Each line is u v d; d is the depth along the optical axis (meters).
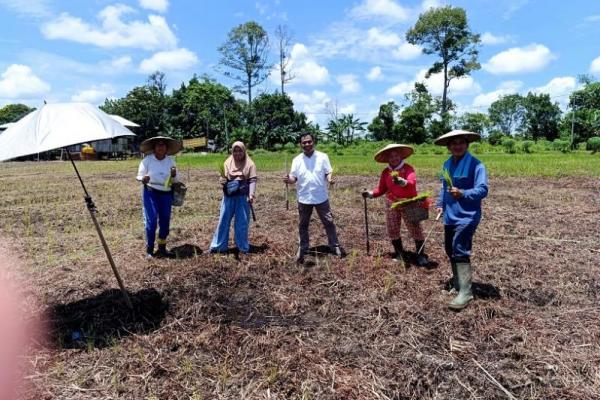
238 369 3.52
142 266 5.82
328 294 4.91
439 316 4.31
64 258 6.51
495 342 3.82
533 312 4.42
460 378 3.35
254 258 6.13
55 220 9.80
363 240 7.27
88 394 3.25
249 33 59.28
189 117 61.84
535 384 3.26
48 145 3.58
